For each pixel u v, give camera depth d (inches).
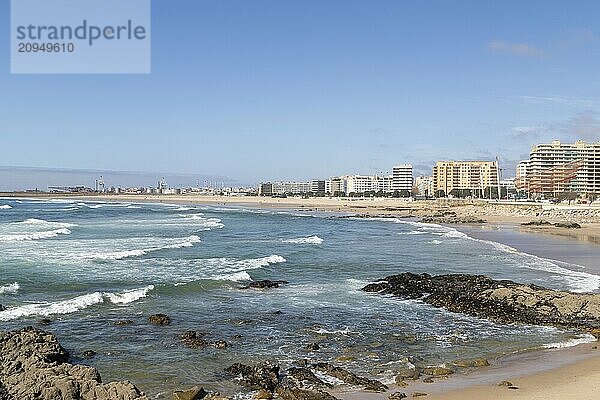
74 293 981.2
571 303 882.1
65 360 614.9
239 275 1179.9
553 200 5890.8
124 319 810.2
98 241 1835.6
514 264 1406.3
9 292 972.6
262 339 721.6
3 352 567.8
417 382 557.9
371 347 691.4
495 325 804.6
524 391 523.8
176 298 964.6
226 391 531.8
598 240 2065.7
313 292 1038.4
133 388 480.4
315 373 583.5
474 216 3814.0
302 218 3681.1
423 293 1007.6
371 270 1314.0
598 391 518.3
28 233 2070.6
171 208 5255.9
